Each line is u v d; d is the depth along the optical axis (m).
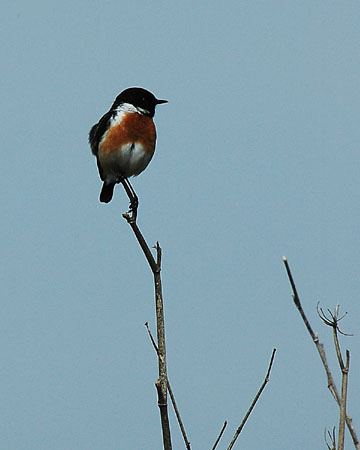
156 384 5.28
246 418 5.25
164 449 5.12
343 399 4.66
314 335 4.74
